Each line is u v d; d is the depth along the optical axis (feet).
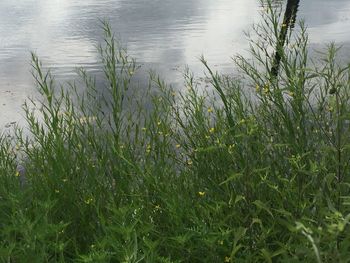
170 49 34.65
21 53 36.24
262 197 7.22
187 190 7.97
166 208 7.41
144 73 26.94
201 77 25.54
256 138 8.23
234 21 45.37
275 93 8.28
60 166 8.68
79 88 24.31
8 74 29.89
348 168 7.07
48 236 6.61
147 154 8.85
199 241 6.48
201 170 8.23
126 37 39.58
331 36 35.47
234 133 8.22
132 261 5.46
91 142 9.56
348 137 7.19
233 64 28.17
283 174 7.62
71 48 36.52
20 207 7.27
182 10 53.88
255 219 6.19
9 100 23.98
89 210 8.04
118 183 8.54
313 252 4.74
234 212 6.56
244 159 7.66
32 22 49.85
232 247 6.28
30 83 27.37
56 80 27.27
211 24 44.39
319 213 5.82
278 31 9.69
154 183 7.97
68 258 6.86
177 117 10.10
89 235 7.72
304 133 7.98
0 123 20.44
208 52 32.94
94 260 5.69
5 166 10.02
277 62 9.43
